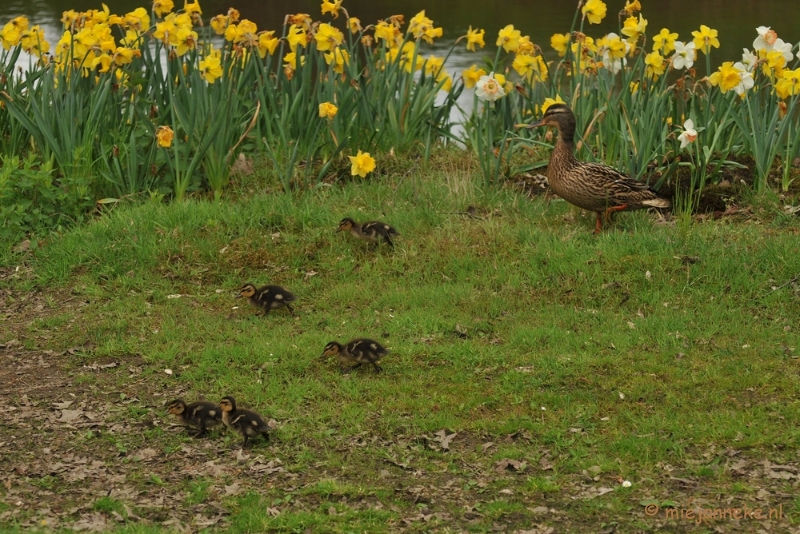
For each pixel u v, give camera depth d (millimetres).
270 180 17016
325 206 15617
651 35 30359
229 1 38406
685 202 15859
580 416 10016
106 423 10172
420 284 13594
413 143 18672
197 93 16562
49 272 13984
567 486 8859
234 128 17125
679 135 16609
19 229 15031
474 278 13539
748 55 17172
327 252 14445
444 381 10875
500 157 16500
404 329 12188
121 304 13148
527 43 18422
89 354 11805
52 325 12602
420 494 8789
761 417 9852
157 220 15078
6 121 17156
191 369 11359
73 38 16812
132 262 14211
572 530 8203
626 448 9367
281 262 14273
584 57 18234
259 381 10953
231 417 9664
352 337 11938
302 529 8242
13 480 9055
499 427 9805
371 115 18234
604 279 13188
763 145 15992
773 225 14961
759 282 12875
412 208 15633
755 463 9102
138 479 9102
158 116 17641
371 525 8281
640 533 8141
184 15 16812
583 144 17016
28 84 16562
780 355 11211
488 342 11859
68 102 16078
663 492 8719
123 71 17125
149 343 12039
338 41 17844
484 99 16828
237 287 13703
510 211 15688
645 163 16016
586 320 12312
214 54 17656
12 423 10133
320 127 17828
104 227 14898
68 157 15984
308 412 10297
